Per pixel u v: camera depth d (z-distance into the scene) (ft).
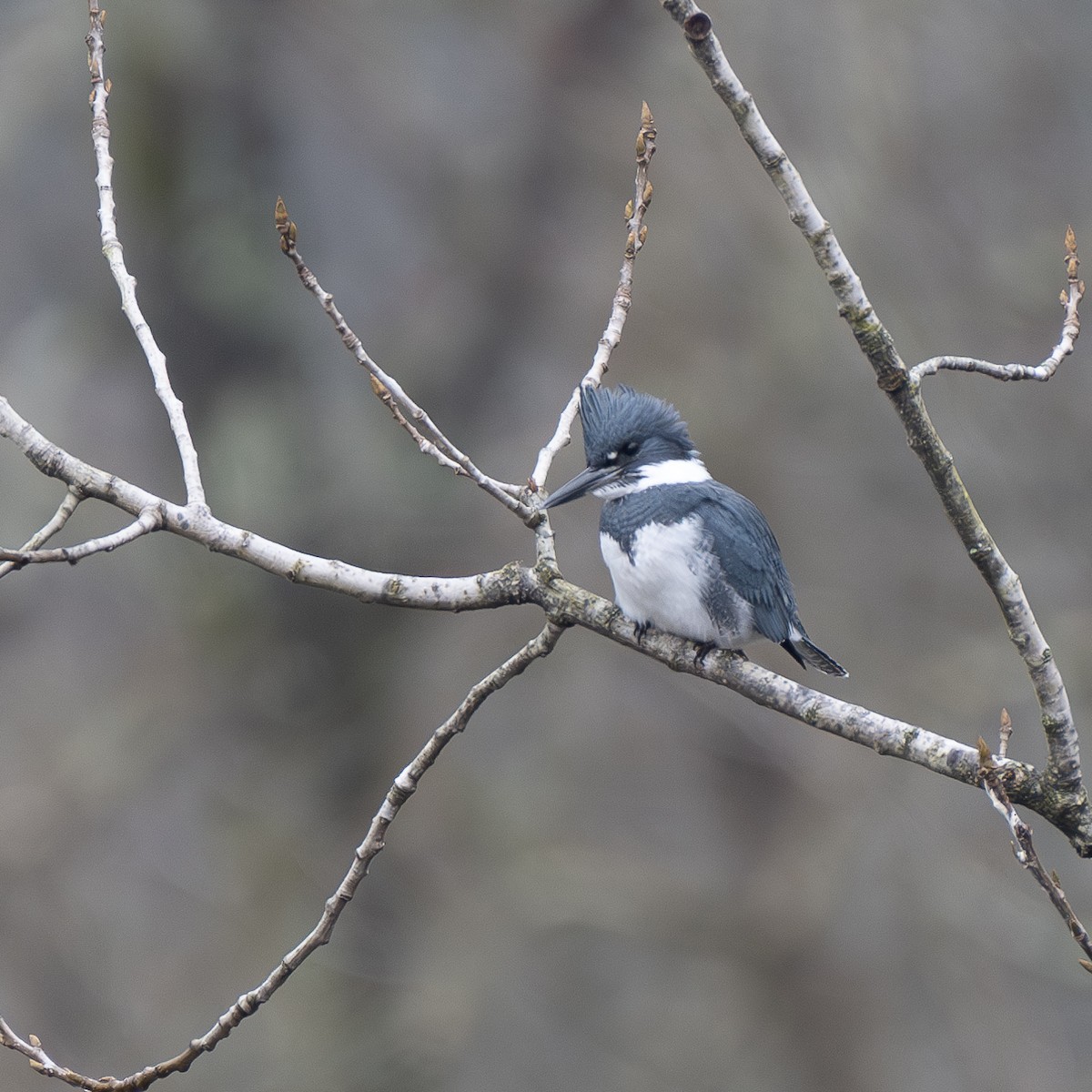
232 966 51.24
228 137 51.85
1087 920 45.16
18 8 51.29
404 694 52.80
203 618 52.95
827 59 42.68
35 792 52.21
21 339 52.65
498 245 50.70
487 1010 49.78
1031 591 44.52
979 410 43.37
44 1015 50.98
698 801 50.62
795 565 45.01
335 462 50.08
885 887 46.68
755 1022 48.52
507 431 49.78
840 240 42.32
